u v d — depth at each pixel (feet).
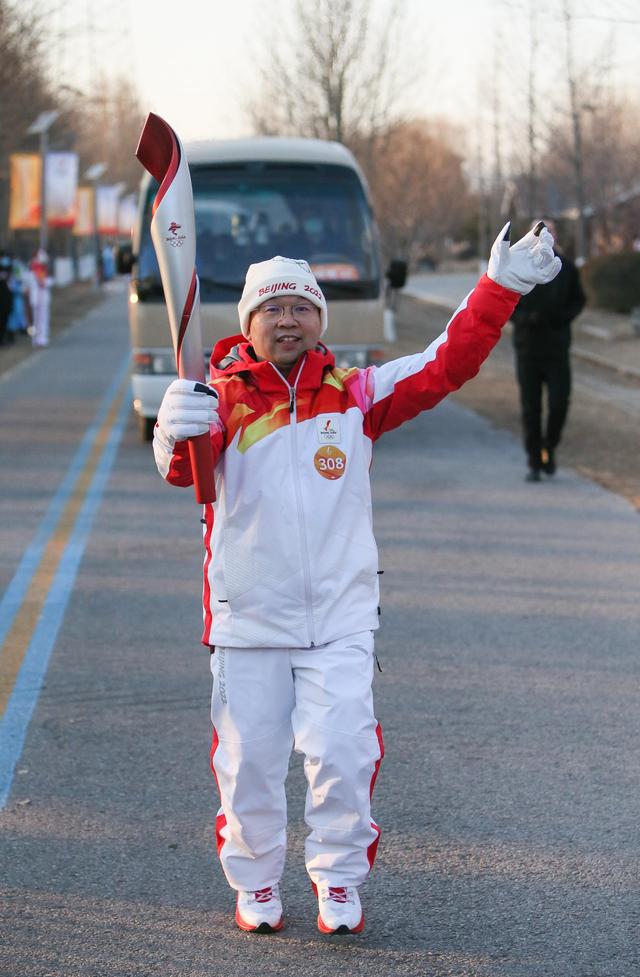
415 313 161.68
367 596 15.25
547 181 148.36
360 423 15.20
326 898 15.64
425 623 29.58
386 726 23.00
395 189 185.98
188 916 16.33
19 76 120.98
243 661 15.05
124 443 58.18
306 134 124.67
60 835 18.71
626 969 14.93
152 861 17.89
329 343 53.47
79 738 22.56
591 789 20.21
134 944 15.58
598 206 155.33
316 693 14.83
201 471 14.29
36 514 42.65
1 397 76.84
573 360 98.99
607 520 40.86
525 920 16.12
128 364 99.14
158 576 34.24
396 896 16.81
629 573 34.14
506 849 18.13
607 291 129.18
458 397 75.66
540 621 29.68
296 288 14.82
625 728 22.91
